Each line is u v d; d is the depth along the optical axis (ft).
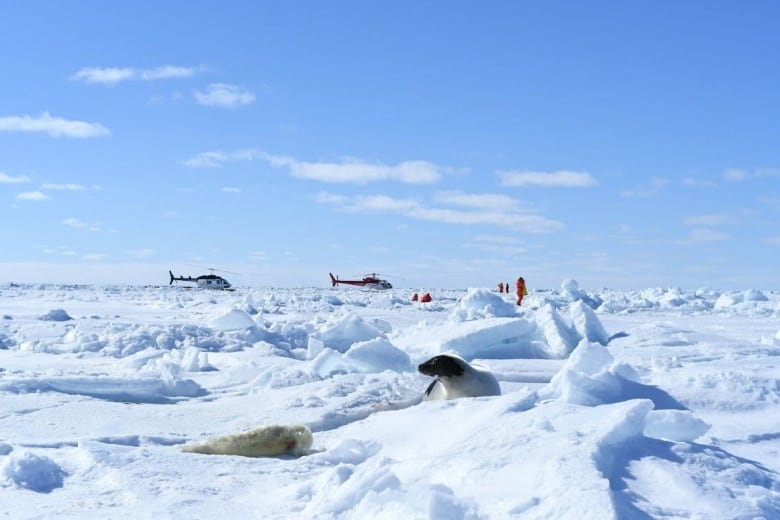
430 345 37.27
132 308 82.94
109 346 36.99
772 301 96.22
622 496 10.03
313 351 37.14
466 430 15.03
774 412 19.72
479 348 37.22
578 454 10.98
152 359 31.50
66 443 16.63
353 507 10.60
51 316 58.29
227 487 12.83
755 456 15.17
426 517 9.27
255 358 34.24
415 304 96.12
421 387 25.08
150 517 11.00
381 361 31.30
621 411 12.99
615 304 84.84
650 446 12.34
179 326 41.29
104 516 11.08
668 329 44.45
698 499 10.16
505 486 10.55
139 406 22.24
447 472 11.62
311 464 14.75
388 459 12.84
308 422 20.58
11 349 38.73
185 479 13.26
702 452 12.32
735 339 42.34
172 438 17.88
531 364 32.65
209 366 32.22
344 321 40.78
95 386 24.77
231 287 200.64
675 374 23.20
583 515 8.93
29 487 12.67
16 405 21.38
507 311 55.62
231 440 16.08
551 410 14.66
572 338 39.75
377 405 22.63
